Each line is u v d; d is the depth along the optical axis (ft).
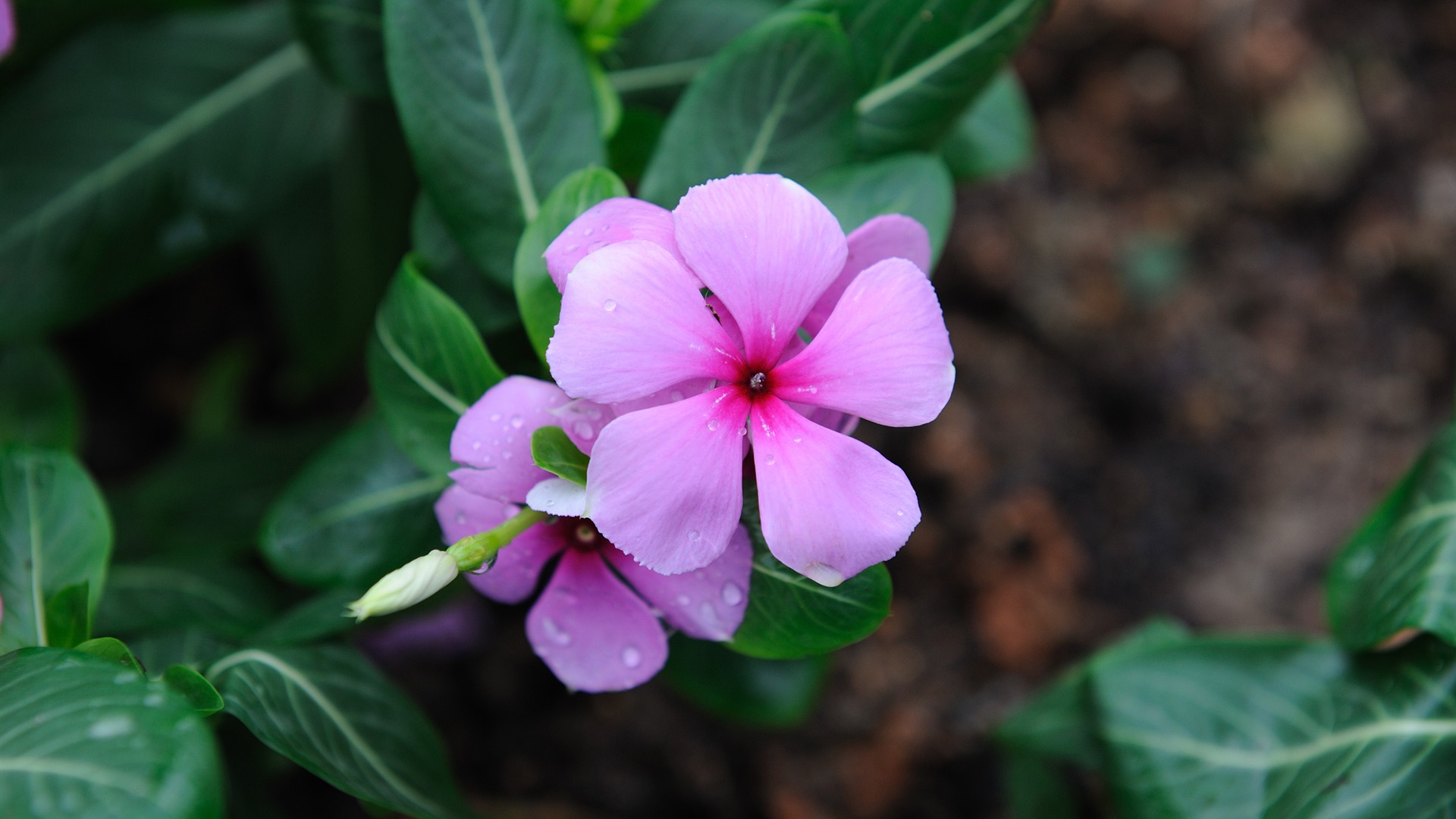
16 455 1.20
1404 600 1.22
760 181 1.07
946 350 1.06
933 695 1.84
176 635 1.28
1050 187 2.03
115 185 1.40
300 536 1.27
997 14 1.22
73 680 1.08
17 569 1.18
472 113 1.20
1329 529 1.93
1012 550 1.90
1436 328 2.03
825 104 1.20
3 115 1.38
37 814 1.04
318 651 1.23
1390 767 1.24
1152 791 1.29
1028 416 1.97
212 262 1.96
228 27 1.43
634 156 1.30
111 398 1.93
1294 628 1.88
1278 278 2.03
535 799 1.79
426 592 1.07
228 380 1.87
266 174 1.45
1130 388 1.98
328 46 1.27
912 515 1.06
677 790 1.79
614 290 1.05
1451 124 2.08
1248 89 2.06
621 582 1.13
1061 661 1.87
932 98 1.24
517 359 1.25
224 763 1.30
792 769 1.80
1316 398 1.99
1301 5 2.08
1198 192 2.05
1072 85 2.08
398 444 1.21
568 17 1.23
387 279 1.65
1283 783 1.27
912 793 1.81
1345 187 2.05
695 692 1.36
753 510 1.11
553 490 1.07
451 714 1.80
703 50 1.31
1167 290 2.00
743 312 1.07
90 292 1.40
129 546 1.45
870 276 1.07
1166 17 2.05
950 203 1.19
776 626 1.13
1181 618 1.90
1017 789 1.46
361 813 1.73
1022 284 1.99
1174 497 1.95
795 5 1.23
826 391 1.07
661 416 1.05
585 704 1.81
